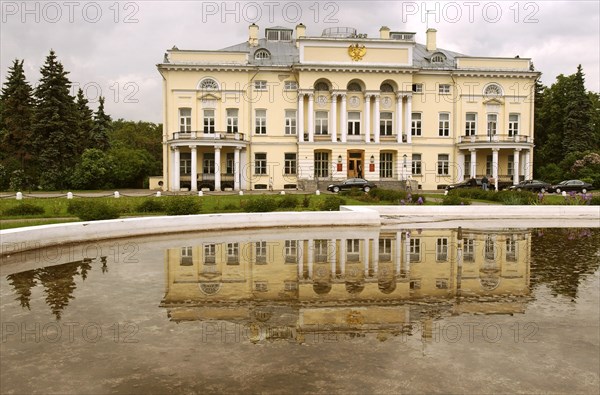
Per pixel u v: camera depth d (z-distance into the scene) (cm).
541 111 6278
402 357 638
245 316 809
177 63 4512
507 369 604
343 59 4597
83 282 1049
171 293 957
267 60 4784
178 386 559
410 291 971
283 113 4697
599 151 5562
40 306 870
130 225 1744
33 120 5006
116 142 6919
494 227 2122
